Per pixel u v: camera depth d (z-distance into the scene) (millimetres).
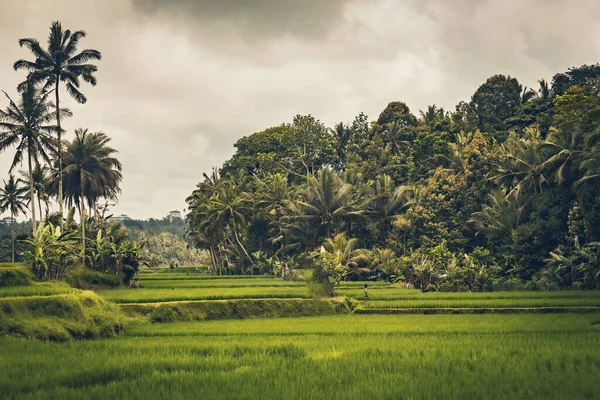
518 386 18984
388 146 108938
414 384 19531
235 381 20297
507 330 31844
